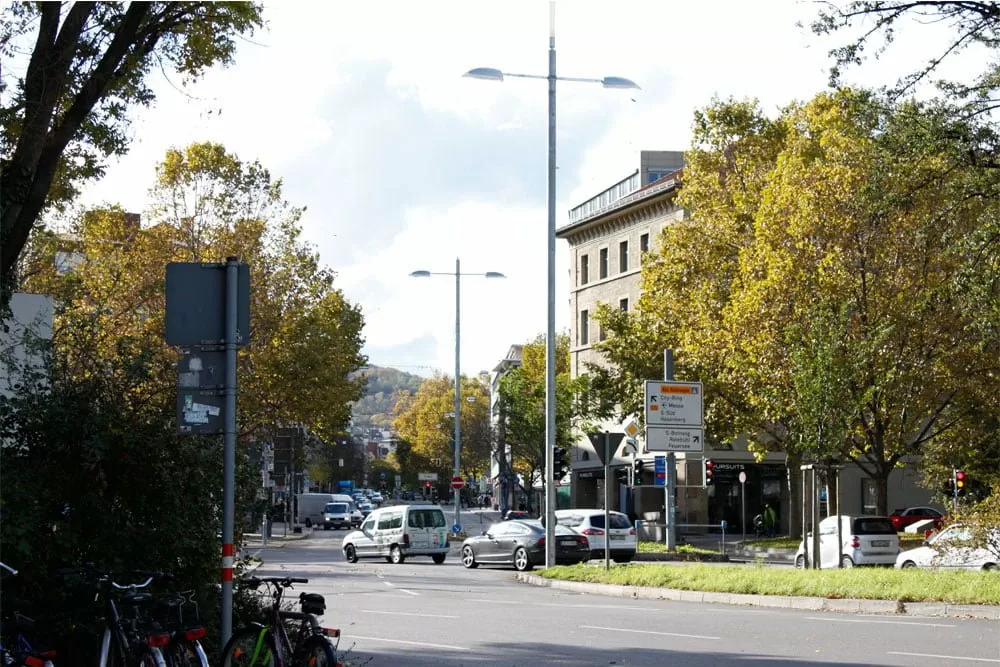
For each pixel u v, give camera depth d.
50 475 10.95
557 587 28.28
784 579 22.80
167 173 44.88
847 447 39.50
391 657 13.91
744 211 42.50
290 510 83.81
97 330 12.46
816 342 29.08
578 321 72.31
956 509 25.16
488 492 155.62
